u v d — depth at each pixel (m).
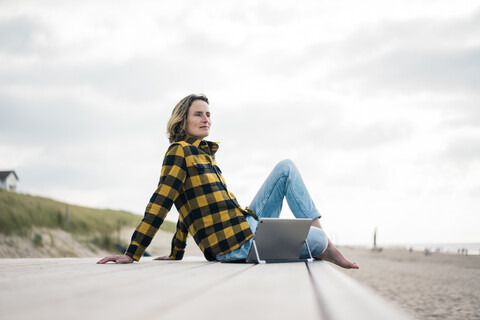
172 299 0.95
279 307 0.85
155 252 26.81
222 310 0.81
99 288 1.17
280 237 2.69
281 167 3.21
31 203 25.38
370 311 0.81
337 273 1.75
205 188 2.88
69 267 2.24
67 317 0.71
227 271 1.85
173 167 2.83
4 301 0.92
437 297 15.37
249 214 2.99
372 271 29.16
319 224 3.08
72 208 30.25
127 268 2.12
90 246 25.66
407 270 30.67
